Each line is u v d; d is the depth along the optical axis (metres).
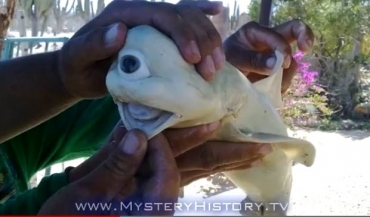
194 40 0.79
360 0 7.12
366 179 3.78
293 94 5.30
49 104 1.03
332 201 3.27
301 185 3.56
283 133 0.98
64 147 1.36
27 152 1.33
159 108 0.78
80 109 1.39
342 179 3.79
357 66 7.02
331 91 6.89
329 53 7.04
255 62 1.08
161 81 0.77
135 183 0.82
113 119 1.36
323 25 6.99
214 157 0.89
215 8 0.90
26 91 1.03
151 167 0.80
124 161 0.79
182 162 0.89
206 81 0.81
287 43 1.09
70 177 1.04
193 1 0.90
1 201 1.21
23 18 5.20
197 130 0.83
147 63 0.77
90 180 0.82
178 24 0.80
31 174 1.34
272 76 1.04
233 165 0.95
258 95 0.95
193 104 0.79
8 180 1.23
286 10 6.98
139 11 0.82
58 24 5.46
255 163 0.98
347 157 4.51
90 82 0.93
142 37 0.78
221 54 0.81
